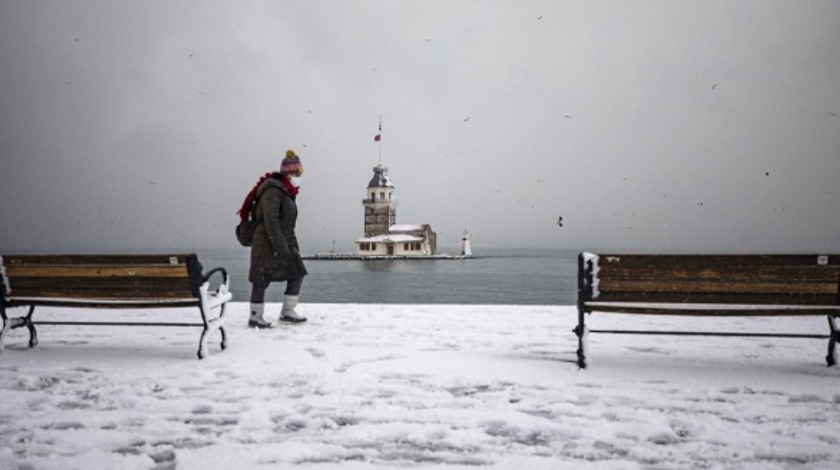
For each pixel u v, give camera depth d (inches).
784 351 218.7
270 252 276.4
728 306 176.7
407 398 151.4
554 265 5851.4
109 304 202.8
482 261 7204.7
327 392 157.8
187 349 221.1
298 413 140.2
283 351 215.3
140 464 109.7
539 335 253.9
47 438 123.4
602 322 296.7
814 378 172.6
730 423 132.1
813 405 146.8
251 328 274.5
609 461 110.3
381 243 5698.8
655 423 131.7
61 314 340.5
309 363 193.5
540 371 181.2
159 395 155.5
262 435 125.3
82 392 160.2
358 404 146.9
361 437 123.7
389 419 135.6
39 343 237.5
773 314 172.2
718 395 154.3
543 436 124.9
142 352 215.6
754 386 163.8
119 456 113.1
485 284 3053.6
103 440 122.5
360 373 178.5
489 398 152.6
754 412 140.5
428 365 189.3
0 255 204.8
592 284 183.0
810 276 168.9
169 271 199.8
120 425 132.6
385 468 107.2
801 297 170.6
